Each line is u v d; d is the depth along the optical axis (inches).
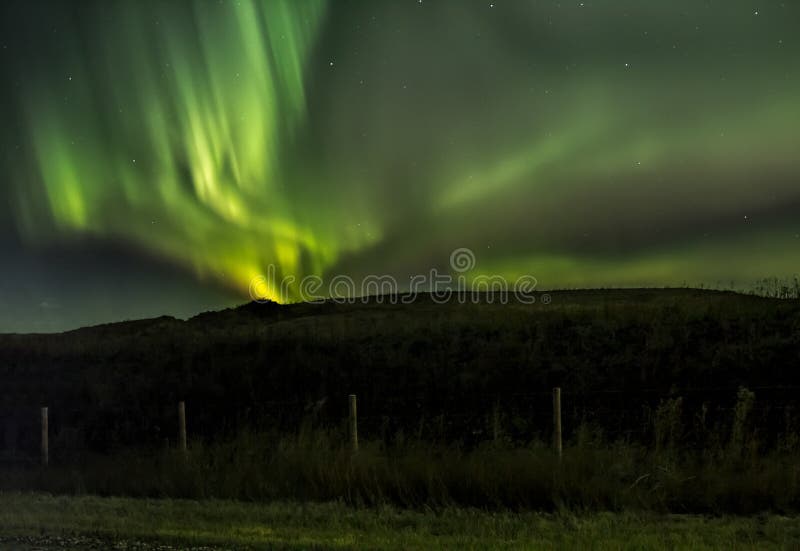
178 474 546.3
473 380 877.8
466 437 699.4
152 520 416.2
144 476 560.4
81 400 1034.1
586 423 655.1
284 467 518.6
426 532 367.2
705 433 621.6
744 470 460.1
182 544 352.2
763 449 545.6
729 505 414.9
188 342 1267.2
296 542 342.3
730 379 765.3
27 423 932.6
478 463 470.9
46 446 695.1
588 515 400.5
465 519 395.2
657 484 435.8
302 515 419.8
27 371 1215.6
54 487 572.1
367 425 749.3
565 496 426.9
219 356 1151.6
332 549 325.4
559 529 368.2
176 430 848.3
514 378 871.7
